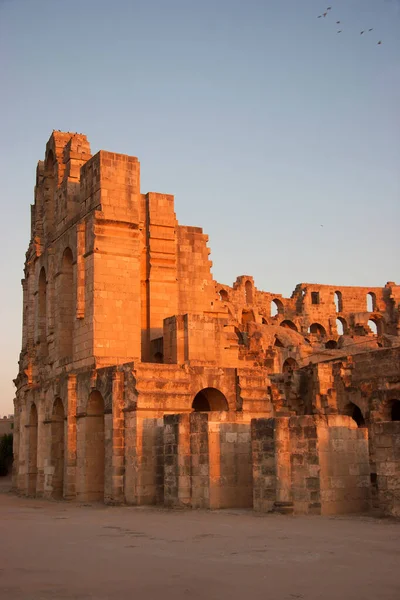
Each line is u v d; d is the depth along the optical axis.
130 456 44.06
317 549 23.42
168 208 58.78
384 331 109.19
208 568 20.53
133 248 52.28
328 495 33.91
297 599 16.88
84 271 52.31
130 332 51.28
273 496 34.69
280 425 34.75
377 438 32.25
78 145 58.75
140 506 42.47
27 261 70.25
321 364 56.88
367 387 52.94
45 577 19.72
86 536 28.22
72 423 50.53
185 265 60.16
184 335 51.69
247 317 100.25
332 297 108.69
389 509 31.59
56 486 54.25
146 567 20.88
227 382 48.50
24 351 67.81
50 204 63.12
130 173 53.03
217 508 37.97
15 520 35.62
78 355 52.12
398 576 19.14
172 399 45.25
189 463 39.38
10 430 125.69
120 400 45.28
